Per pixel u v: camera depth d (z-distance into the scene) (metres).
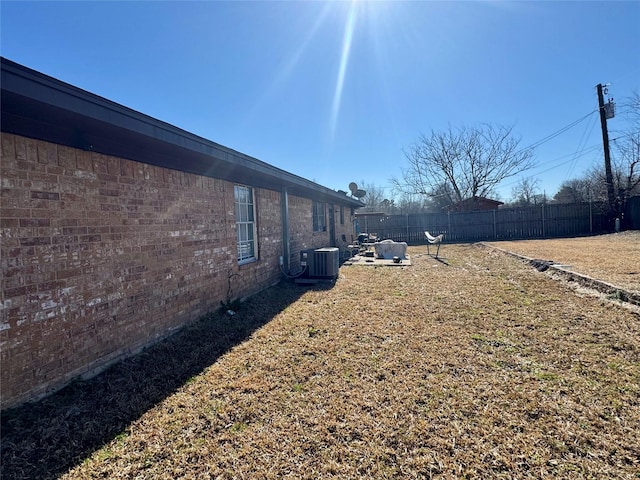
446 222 19.19
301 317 4.78
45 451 2.04
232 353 3.54
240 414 2.41
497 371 2.99
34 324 2.54
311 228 10.70
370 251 13.55
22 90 2.10
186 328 4.30
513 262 9.05
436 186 26.05
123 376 3.04
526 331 3.94
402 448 2.03
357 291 6.37
